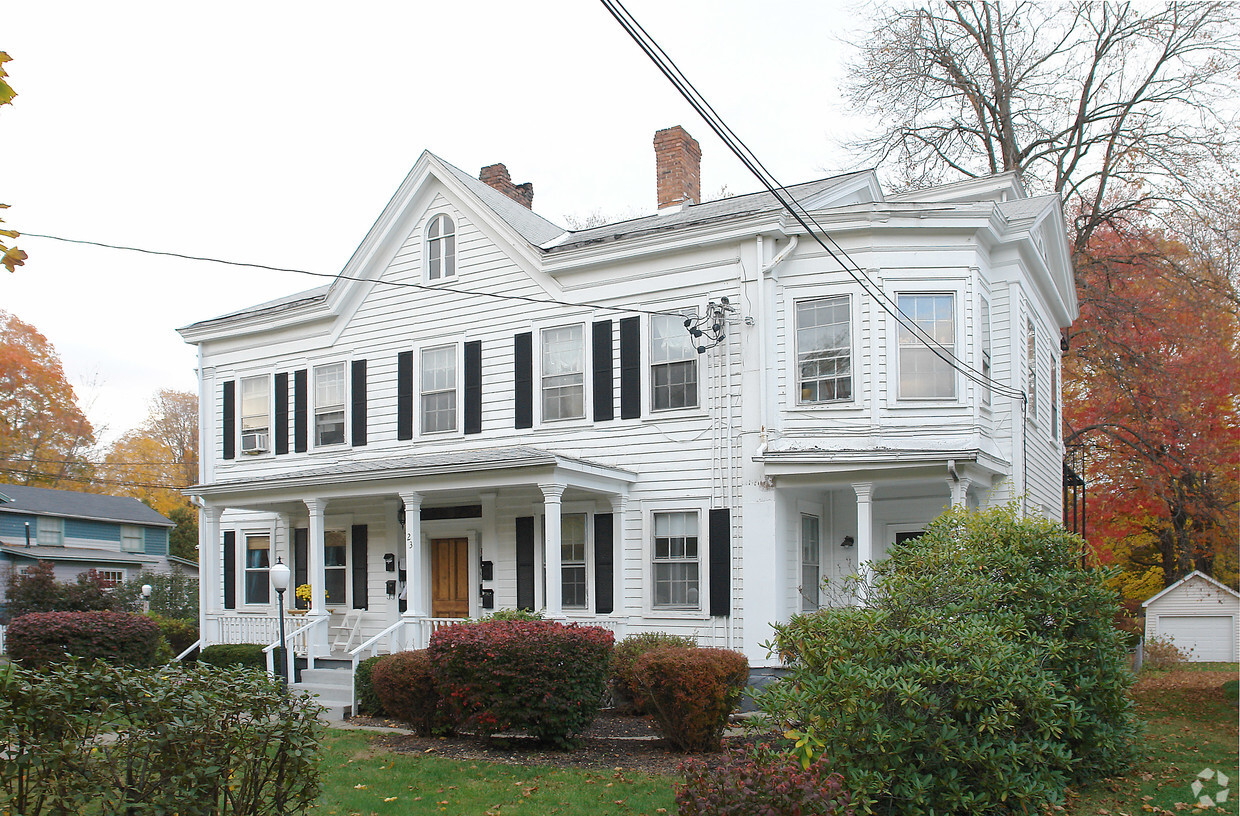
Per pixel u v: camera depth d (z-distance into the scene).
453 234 19.47
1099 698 10.26
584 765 10.70
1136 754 10.74
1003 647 8.34
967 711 8.13
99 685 6.00
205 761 5.94
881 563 10.51
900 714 8.07
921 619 8.76
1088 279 28.66
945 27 29.77
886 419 15.57
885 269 15.84
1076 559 10.77
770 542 15.49
